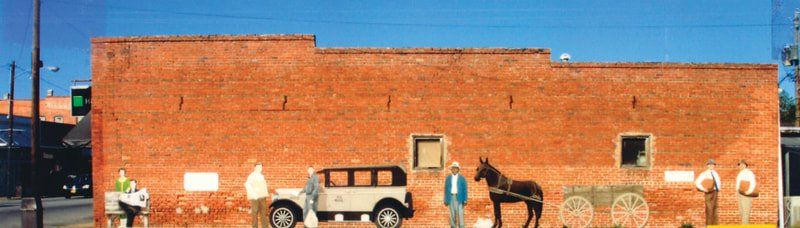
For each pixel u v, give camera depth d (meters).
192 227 18.42
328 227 17.64
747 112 18.47
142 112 18.59
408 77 18.28
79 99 17.41
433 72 18.30
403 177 17.25
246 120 18.44
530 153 18.20
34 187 15.59
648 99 18.33
